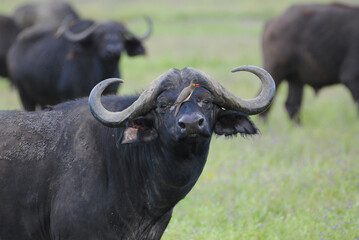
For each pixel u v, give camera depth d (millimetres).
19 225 18109
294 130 41562
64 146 18109
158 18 114312
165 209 18062
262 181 29125
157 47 84875
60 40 42531
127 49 45281
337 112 46781
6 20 58375
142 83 61938
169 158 16797
